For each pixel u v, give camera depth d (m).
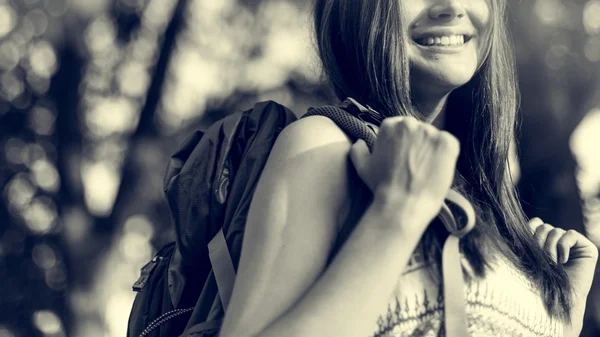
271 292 1.55
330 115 1.70
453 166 1.57
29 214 9.95
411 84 1.95
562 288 1.92
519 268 1.80
